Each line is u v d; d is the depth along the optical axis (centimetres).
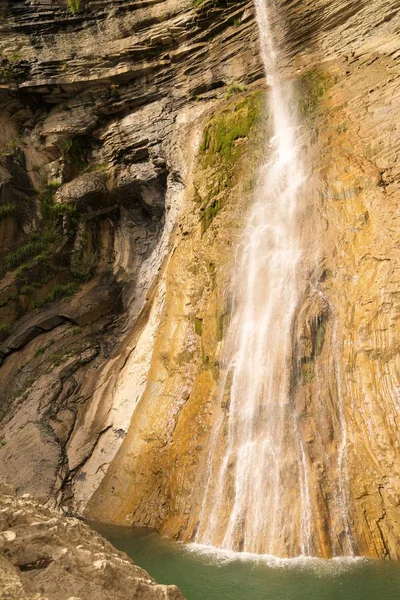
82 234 2072
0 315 1873
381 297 1123
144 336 1642
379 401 1020
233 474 1100
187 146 1895
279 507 1001
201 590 838
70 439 1467
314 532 941
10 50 2188
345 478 980
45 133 2159
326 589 810
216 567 916
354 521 939
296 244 1345
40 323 1845
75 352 1727
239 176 1625
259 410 1145
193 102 1997
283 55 1869
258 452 1094
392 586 809
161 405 1343
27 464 1385
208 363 1326
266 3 1911
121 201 2083
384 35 1641
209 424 1216
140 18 2094
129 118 2095
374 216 1259
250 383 1198
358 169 1371
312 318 1182
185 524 1098
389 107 1438
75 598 440
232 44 1972
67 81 2133
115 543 1080
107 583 484
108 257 2067
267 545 972
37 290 1941
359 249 1230
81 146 2178
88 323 1862
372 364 1065
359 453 990
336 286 1208
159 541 1073
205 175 1717
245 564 920
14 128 2195
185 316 1460
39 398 1582
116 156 2088
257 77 1917
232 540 1011
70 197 2062
